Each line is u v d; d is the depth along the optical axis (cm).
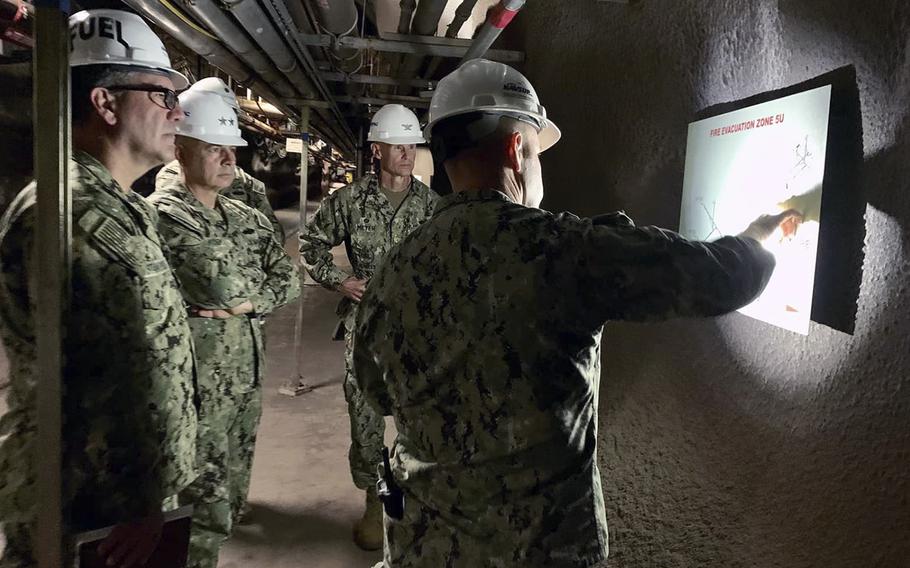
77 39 119
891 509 89
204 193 200
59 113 89
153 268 121
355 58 294
